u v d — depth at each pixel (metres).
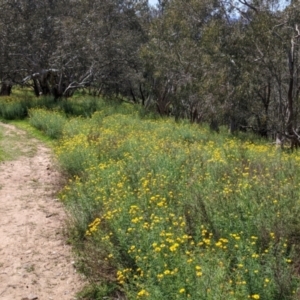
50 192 9.14
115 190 6.78
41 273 5.70
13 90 32.69
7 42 21.42
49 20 22.25
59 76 24.23
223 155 9.67
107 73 24.83
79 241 6.21
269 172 7.71
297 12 15.11
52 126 15.64
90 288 5.13
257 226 5.10
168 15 21.84
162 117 21.48
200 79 20.23
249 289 3.96
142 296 4.04
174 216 5.50
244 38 16.72
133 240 4.93
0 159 11.99
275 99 19.33
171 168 8.00
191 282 3.90
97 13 24.64
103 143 11.20
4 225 7.31
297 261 4.71
